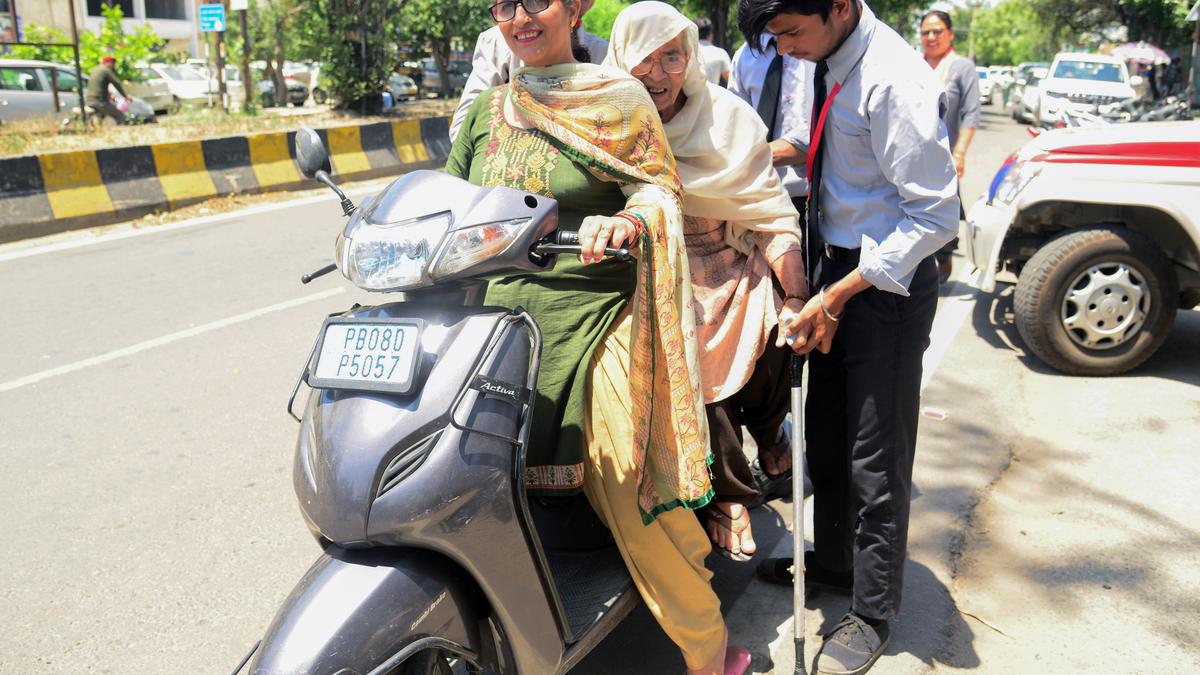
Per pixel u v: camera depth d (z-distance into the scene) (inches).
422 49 888.3
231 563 130.5
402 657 70.6
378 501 71.5
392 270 77.3
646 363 83.6
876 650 103.5
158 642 114.0
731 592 120.3
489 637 82.4
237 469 157.6
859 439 100.4
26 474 156.3
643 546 90.6
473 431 74.5
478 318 78.0
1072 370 186.9
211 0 781.9
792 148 139.9
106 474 156.1
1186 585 117.7
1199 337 209.0
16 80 568.1
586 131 86.4
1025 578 120.4
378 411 73.8
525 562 78.7
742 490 111.6
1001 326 219.9
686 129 100.8
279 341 219.9
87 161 354.6
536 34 86.7
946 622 112.0
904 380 98.6
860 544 102.7
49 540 136.5
